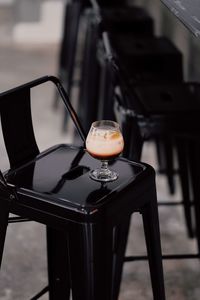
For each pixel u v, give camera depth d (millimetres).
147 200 2205
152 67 3623
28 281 3322
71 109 2426
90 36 4184
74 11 4855
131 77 3539
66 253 2465
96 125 2193
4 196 2137
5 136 2305
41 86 5977
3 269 3416
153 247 2293
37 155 2350
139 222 3869
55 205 2027
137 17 4254
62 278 2521
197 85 3174
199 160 3127
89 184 2117
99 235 2018
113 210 2035
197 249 3529
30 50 7016
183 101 2965
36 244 3652
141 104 2918
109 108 3465
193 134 2900
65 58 5289
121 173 2188
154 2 4539
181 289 3262
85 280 2061
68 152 2359
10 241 3676
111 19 4188
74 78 5980
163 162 4375
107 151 2115
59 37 7434
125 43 3807
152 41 3869
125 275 3373
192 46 3803
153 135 2920
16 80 6008
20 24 7391
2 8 8281
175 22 4082
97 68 4145
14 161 2346
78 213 1991
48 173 2201
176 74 3643
